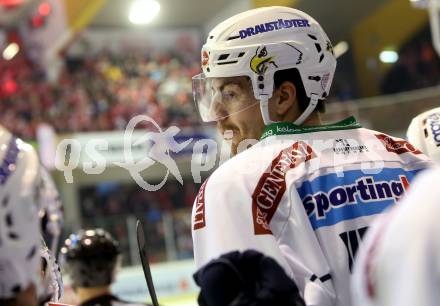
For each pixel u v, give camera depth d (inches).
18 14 739.4
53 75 726.5
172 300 462.9
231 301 56.3
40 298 53.6
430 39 565.6
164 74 772.6
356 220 65.1
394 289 36.5
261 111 70.7
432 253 35.7
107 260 170.9
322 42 72.9
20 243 47.2
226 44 70.3
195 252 63.0
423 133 90.0
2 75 725.3
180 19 783.1
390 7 582.2
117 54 787.4
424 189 37.9
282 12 72.0
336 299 62.5
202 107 74.4
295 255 62.6
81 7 581.9
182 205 626.2
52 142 578.2
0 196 46.6
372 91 605.0
